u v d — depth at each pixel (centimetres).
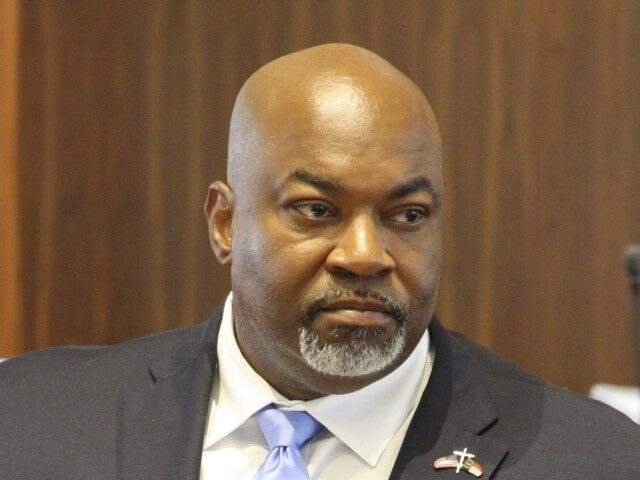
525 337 923
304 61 473
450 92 916
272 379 488
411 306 452
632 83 912
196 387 502
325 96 450
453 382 497
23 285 909
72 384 531
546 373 923
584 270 919
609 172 914
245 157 471
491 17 914
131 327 922
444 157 919
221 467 487
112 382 529
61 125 910
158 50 914
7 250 899
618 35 911
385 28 913
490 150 917
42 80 907
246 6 913
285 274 445
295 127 448
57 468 490
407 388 490
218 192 503
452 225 923
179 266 919
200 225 916
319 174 439
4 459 498
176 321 921
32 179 909
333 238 443
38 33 905
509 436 483
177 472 476
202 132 914
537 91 913
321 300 439
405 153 446
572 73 913
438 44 913
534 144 915
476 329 925
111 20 911
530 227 918
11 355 899
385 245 443
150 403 508
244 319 479
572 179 916
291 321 448
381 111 448
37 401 523
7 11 891
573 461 474
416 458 472
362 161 439
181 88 915
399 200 445
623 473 472
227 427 491
